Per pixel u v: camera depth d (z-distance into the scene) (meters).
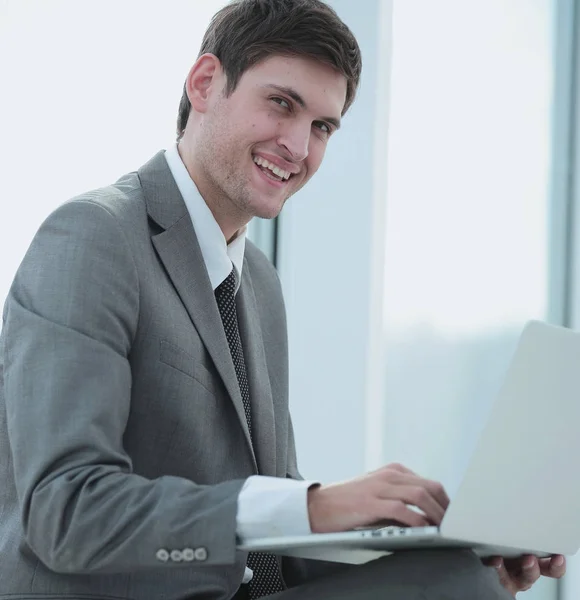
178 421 1.60
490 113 3.50
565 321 3.48
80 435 1.41
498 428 1.24
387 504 1.30
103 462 1.41
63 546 1.35
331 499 1.32
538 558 1.60
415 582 1.28
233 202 1.81
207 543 1.32
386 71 3.45
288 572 1.80
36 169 2.66
